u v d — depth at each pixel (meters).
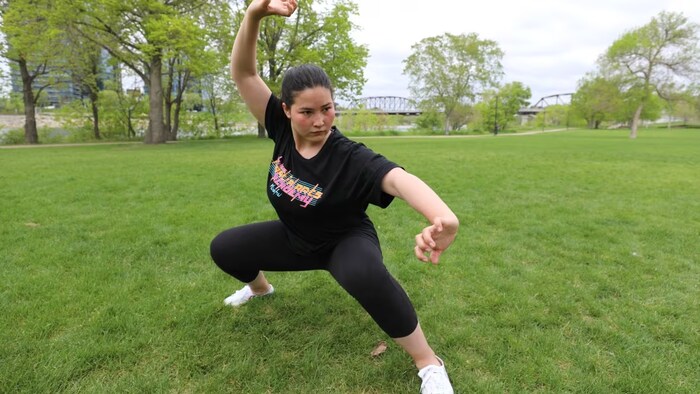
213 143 23.12
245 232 2.27
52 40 19.64
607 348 2.34
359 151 1.81
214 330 2.44
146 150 17.03
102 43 20.55
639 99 35.72
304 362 2.14
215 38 23.58
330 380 2.02
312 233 2.00
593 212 5.62
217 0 22.75
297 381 2.02
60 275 3.24
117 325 2.47
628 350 2.30
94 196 6.40
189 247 3.94
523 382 2.04
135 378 2.02
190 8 22.06
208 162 11.56
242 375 2.05
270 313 2.66
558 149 18.12
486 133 55.47
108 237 4.22
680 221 5.16
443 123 62.47
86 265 3.45
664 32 35.06
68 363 2.11
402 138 35.62
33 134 24.50
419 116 68.06
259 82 2.14
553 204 6.14
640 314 2.71
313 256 2.13
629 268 3.55
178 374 2.06
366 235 1.99
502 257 3.79
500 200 6.43
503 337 2.42
